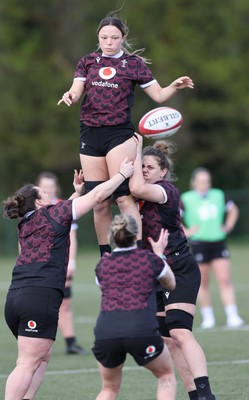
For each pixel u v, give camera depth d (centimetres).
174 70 13488
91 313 5734
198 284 2825
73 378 3559
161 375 2528
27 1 13275
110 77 2631
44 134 12950
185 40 13762
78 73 2673
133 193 2681
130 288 2439
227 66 13750
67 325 4209
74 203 2620
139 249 2544
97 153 2675
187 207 5031
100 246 2817
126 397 3142
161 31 13850
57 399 3152
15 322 2622
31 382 2683
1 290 7288
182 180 13612
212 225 5003
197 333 4722
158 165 2809
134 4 13662
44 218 2623
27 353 2580
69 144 12975
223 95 13825
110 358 2439
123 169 2617
